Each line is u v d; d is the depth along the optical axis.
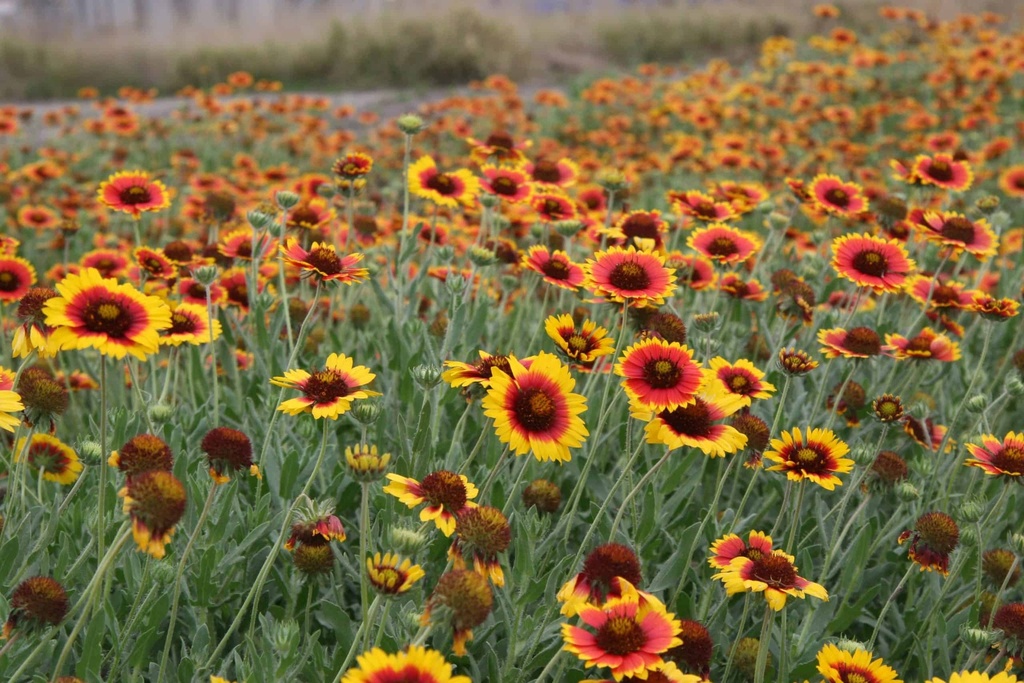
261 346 3.80
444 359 3.42
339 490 3.16
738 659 2.75
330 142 11.14
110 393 4.36
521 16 24.64
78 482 2.52
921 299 4.31
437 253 4.50
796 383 4.08
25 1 24.50
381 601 2.60
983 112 11.03
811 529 3.37
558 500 3.02
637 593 2.03
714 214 4.15
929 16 19.47
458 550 2.18
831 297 5.01
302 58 22.31
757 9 25.86
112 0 25.23
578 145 12.87
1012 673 2.64
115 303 2.03
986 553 2.99
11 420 2.21
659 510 3.15
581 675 2.55
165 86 21.97
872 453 2.95
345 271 2.98
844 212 4.69
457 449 3.03
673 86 15.66
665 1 26.19
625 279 2.83
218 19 25.12
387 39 21.98
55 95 21.38
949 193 5.07
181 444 3.10
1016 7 21.80
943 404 4.33
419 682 1.69
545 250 3.45
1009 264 6.41
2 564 2.46
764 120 12.85
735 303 4.32
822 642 2.81
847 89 13.55
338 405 2.44
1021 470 2.75
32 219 6.32
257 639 2.67
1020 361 3.74
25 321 2.36
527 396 2.39
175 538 2.79
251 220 3.70
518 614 2.43
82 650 2.37
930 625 2.89
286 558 2.86
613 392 3.69
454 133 11.29
